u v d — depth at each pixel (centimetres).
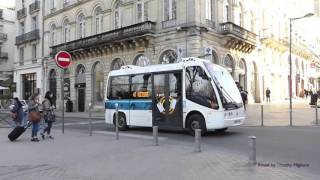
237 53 3384
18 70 4862
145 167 848
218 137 1384
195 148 1056
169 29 2925
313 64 6400
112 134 1532
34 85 4603
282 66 4741
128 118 1733
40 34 4453
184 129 1564
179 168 824
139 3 3197
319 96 3891
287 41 4762
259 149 1076
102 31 3544
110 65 3419
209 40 2933
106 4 3472
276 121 2023
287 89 4944
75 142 1281
